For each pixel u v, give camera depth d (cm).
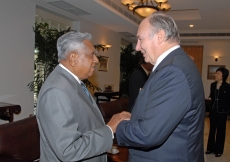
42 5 437
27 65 411
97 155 121
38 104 112
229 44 910
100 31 653
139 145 99
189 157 100
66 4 445
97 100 643
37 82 416
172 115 92
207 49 939
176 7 516
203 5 496
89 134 112
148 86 107
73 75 122
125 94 816
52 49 404
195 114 100
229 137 491
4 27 367
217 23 688
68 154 102
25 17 403
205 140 457
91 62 124
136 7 377
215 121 366
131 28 673
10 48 379
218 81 361
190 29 803
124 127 106
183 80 94
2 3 362
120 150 238
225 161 347
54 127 103
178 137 100
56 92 106
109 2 478
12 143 197
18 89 397
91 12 500
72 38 119
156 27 107
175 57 103
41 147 121
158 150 102
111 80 738
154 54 110
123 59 819
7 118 330
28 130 216
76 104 113
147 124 94
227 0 455
